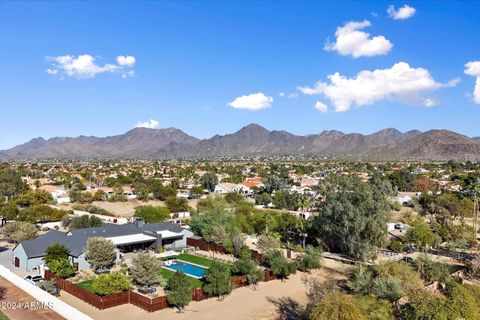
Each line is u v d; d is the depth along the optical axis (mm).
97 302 46188
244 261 56344
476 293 42281
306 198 120938
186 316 44250
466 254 70875
